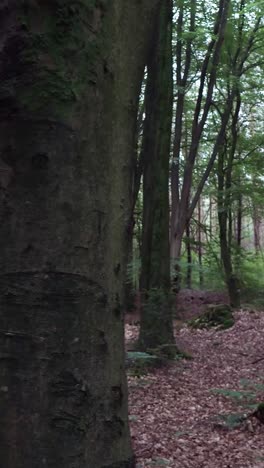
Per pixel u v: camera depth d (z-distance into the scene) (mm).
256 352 11797
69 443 1404
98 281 1484
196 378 9297
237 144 22656
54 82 1430
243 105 23172
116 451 1497
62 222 1436
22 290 1412
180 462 5102
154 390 8281
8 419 1393
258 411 6410
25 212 1425
